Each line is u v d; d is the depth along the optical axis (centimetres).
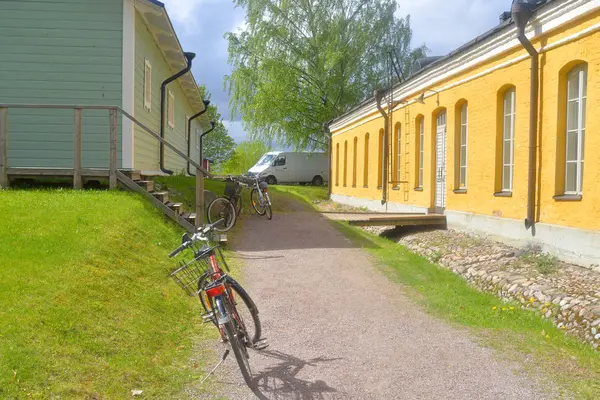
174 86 2141
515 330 694
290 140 3462
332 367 563
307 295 852
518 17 1033
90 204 1006
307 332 678
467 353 605
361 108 2306
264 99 3256
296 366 566
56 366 466
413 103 1750
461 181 1445
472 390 506
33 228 802
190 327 666
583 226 923
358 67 3391
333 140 3022
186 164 2614
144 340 577
